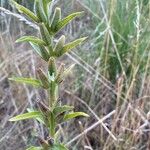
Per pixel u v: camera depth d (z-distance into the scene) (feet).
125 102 1.58
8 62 1.92
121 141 1.51
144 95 1.69
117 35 1.94
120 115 1.66
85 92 1.80
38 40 0.50
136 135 1.55
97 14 2.14
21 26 2.08
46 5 0.50
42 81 0.52
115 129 1.59
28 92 1.68
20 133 1.63
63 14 2.21
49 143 0.53
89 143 1.54
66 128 1.62
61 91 1.79
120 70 1.89
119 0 2.07
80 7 2.26
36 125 1.44
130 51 1.87
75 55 1.78
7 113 1.77
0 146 1.61
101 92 1.81
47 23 0.50
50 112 0.53
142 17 1.95
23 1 1.85
